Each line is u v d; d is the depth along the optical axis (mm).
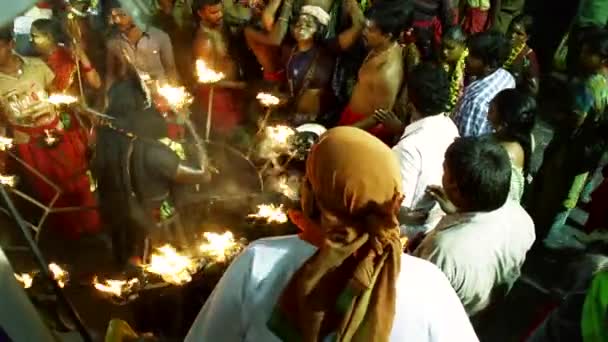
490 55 3650
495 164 2279
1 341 1199
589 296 1817
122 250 3117
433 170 2854
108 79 3840
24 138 3590
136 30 4445
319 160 1389
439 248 2340
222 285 1517
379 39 3826
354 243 1350
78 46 3902
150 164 2877
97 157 2984
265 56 5023
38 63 3676
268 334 1442
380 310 1336
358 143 1380
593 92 3678
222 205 3045
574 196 4113
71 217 3641
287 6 4879
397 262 1350
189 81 4965
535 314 3746
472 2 5680
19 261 2914
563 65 6406
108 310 3066
